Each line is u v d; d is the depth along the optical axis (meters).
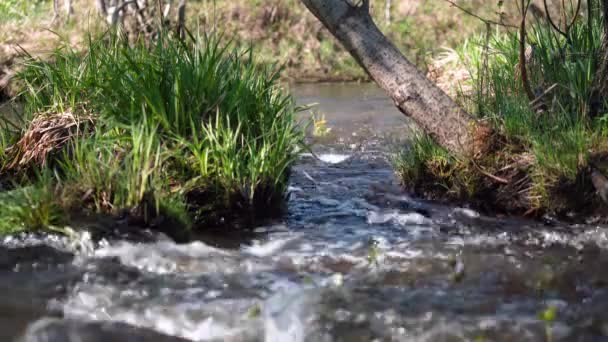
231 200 4.29
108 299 3.18
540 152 4.35
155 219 3.95
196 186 4.23
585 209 4.26
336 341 2.79
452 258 3.64
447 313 3.02
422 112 4.59
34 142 4.66
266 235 4.14
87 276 3.42
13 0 14.12
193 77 4.52
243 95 4.56
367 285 3.34
